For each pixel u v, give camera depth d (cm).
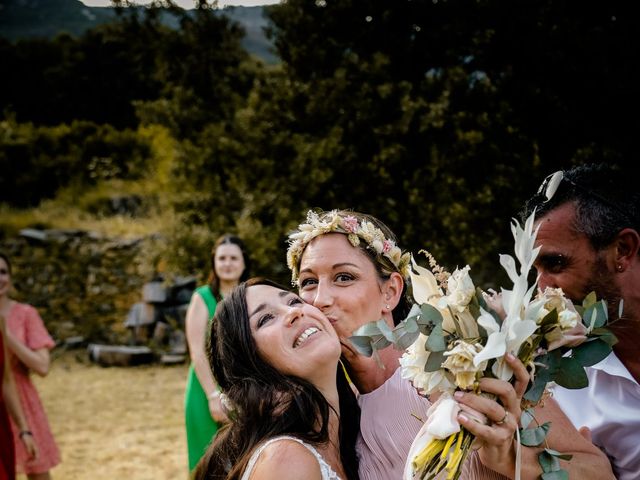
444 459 168
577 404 221
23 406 516
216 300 472
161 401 951
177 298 1277
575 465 182
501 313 176
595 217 200
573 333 175
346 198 948
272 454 182
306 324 208
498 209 853
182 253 1041
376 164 929
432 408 175
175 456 706
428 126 871
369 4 952
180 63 1161
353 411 221
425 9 927
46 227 1493
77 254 1381
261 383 202
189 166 1048
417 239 912
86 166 1856
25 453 509
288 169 987
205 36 1145
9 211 1681
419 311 173
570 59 770
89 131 1969
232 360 210
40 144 1909
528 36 804
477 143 856
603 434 214
